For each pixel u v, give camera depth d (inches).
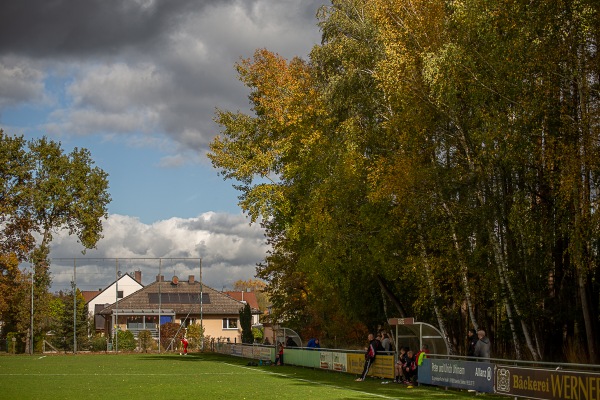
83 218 2891.2
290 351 1708.9
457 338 1493.6
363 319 1777.8
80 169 2928.2
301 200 1676.9
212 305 3693.4
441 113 1223.5
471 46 1117.1
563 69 1013.8
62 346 2913.4
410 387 1064.2
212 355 2418.8
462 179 1213.7
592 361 1021.2
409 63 1233.4
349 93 1573.6
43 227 2898.6
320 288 1779.0
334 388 1048.2
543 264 1158.3
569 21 997.8
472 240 1254.3
